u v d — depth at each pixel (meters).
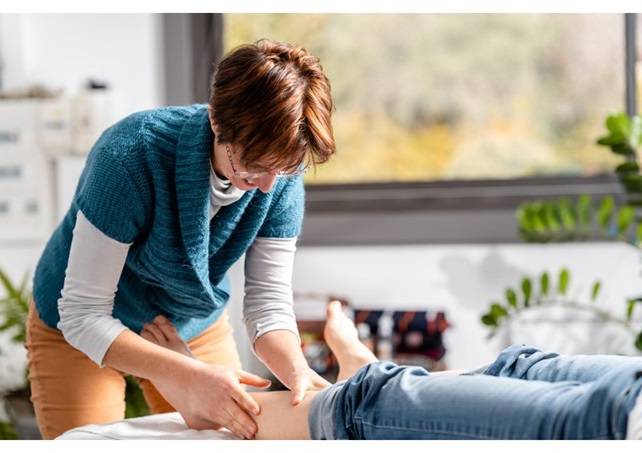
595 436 0.91
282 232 1.43
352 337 1.50
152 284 1.40
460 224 3.00
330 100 1.13
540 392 0.97
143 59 2.92
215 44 3.04
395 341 2.81
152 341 1.40
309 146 1.10
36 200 2.86
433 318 2.82
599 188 3.04
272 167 1.09
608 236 2.92
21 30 2.92
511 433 0.95
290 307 1.45
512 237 2.97
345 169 3.19
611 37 3.11
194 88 2.99
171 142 1.23
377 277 3.01
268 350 1.38
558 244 2.93
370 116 3.19
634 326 2.88
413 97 3.18
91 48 2.93
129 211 1.22
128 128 1.24
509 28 3.14
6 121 2.85
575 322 2.90
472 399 1.00
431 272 2.98
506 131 3.16
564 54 3.13
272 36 3.14
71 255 1.26
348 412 1.09
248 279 1.46
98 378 1.47
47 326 1.45
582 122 3.14
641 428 0.89
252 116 1.05
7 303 2.48
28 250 2.88
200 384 1.21
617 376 0.93
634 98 3.04
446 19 3.15
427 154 3.18
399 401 1.04
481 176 3.17
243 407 1.21
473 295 2.96
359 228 3.02
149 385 1.64
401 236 3.00
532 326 2.91
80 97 2.82
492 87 3.16
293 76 1.08
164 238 1.26
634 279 2.91
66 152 2.85
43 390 1.46
